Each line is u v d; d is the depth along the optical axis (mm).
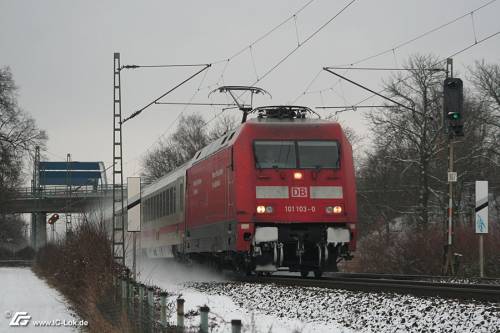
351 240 28078
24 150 68625
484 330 13875
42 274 53375
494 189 61156
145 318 15406
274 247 27922
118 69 37312
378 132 58125
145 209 53250
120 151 37031
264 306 20969
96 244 26656
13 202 81375
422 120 53906
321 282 24797
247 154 28062
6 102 68250
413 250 39688
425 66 54188
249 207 27688
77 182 111125
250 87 35781
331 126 28828
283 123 28672
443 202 54750
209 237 32875
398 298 18969
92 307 20609
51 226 60469
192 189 37094
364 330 15617
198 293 26875
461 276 32125
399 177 61000
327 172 28156
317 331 15633
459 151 57156
